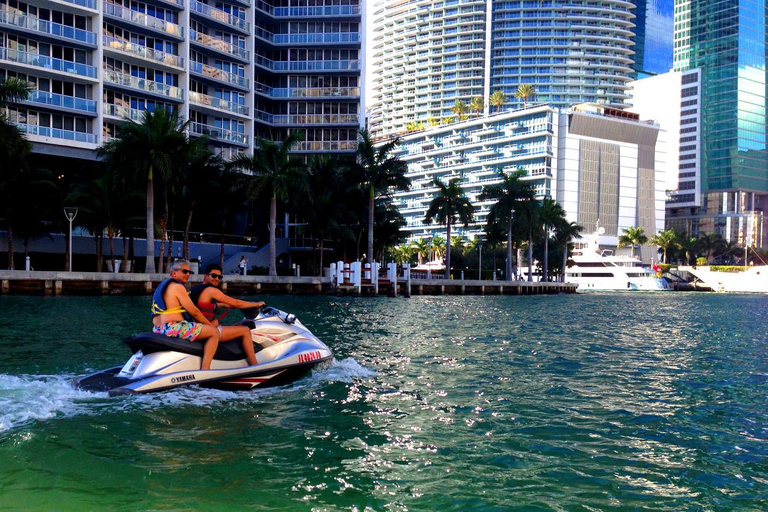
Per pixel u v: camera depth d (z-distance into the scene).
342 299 40.06
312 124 74.12
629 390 9.98
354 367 11.02
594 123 155.38
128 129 38.44
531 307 37.16
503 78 187.75
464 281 62.25
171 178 40.91
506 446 6.66
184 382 8.37
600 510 5.02
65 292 34.91
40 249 46.28
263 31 73.44
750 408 8.77
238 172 48.47
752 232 189.25
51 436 6.47
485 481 5.59
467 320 23.80
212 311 8.94
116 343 13.37
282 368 9.15
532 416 8.02
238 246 59.47
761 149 197.88
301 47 74.38
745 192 196.00
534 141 152.62
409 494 5.23
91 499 4.91
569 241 98.56
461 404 8.59
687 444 6.92
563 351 14.73
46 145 49.19
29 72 48.69
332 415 7.73
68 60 50.81
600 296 71.88
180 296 8.52
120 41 54.34
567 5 184.00
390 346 14.70
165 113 40.25
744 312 36.53
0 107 38.44
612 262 110.38
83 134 50.91
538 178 151.12
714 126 198.38
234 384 8.76
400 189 55.56
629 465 6.16
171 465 5.74
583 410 8.47
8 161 38.03
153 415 7.35
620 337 18.70
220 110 63.47
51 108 49.03
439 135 176.12
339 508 4.89
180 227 56.31
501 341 16.42
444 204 66.75
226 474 5.55
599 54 184.62
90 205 41.06
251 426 7.10
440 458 6.20
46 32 49.00
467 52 192.62
